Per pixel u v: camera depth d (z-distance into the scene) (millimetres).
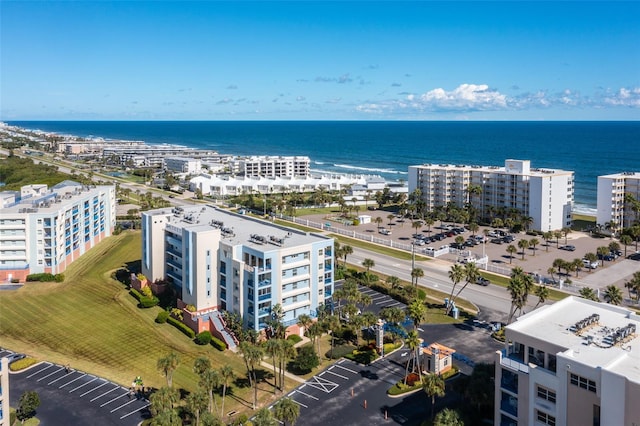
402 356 112625
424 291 151125
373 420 88688
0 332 125000
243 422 85500
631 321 77562
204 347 117812
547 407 67875
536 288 121875
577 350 68125
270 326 115500
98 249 196750
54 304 143125
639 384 58219
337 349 114938
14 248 161250
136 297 147625
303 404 94000
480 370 87188
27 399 88875
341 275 162250
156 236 147875
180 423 75688
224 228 139125
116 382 101938
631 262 182125
